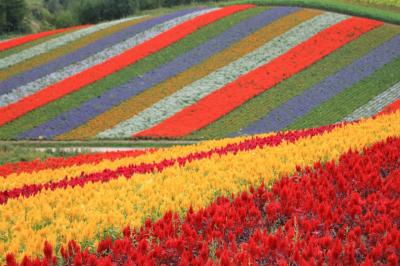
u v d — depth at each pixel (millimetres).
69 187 21641
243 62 75688
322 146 25938
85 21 138000
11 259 13742
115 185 22188
